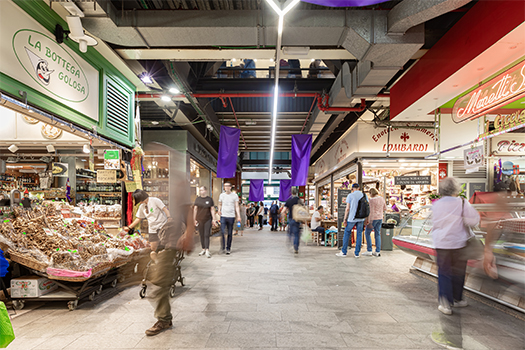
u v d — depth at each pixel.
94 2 3.91
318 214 9.94
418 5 4.13
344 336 2.82
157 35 4.80
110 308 3.62
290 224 7.83
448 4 3.90
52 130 5.68
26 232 3.85
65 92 4.46
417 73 6.26
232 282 4.75
